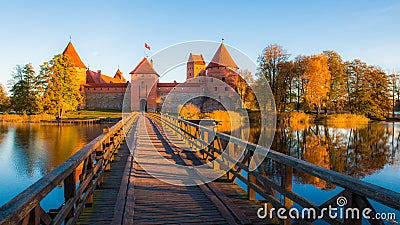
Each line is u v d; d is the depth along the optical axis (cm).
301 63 3231
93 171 388
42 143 2080
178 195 418
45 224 194
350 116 3050
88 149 342
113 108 5228
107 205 373
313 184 755
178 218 335
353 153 1382
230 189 444
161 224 317
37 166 1366
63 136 2478
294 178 807
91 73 6419
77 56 5688
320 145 1612
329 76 3134
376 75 3441
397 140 1805
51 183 195
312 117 3038
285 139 1827
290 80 3234
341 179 199
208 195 409
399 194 158
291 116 2831
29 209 159
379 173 1000
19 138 2333
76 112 4581
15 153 1688
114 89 5262
